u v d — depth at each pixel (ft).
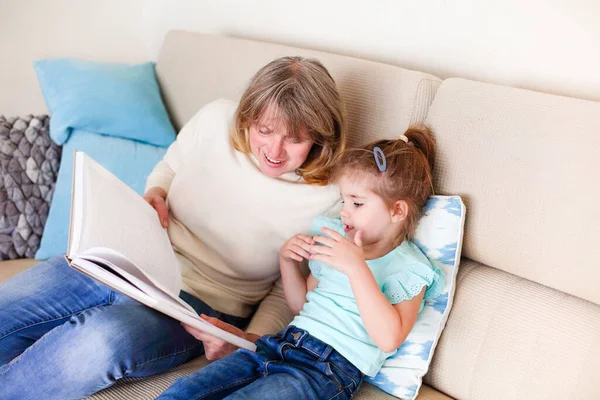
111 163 5.74
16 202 5.53
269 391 3.40
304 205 4.48
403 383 3.92
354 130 4.64
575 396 3.55
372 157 3.94
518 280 3.95
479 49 4.80
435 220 4.03
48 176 5.74
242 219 4.53
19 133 5.69
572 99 3.69
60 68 6.01
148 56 7.80
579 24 4.24
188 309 3.63
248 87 4.34
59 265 4.50
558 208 3.59
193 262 4.65
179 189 4.76
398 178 3.89
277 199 4.49
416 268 3.83
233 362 3.71
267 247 4.54
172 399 3.38
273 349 3.85
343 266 3.68
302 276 4.47
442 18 4.97
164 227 4.60
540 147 3.69
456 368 4.01
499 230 3.84
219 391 3.51
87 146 5.74
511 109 3.85
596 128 3.52
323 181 4.44
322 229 3.84
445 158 4.08
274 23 6.32
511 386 3.77
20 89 6.95
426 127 4.21
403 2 5.20
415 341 3.98
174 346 3.97
